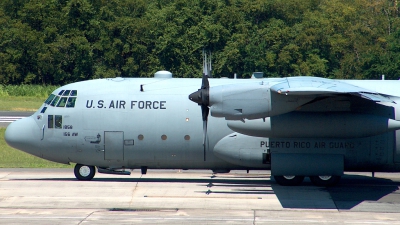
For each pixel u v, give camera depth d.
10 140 81.56
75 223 57.91
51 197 70.19
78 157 80.62
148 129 78.88
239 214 62.72
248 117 68.81
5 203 66.69
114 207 65.44
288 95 67.19
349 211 64.75
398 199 71.81
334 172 76.12
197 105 78.88
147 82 81.75
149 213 62.78
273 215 62.38
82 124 79.62
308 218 61.16
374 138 76.75
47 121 80.50
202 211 64.00
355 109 74.19
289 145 76.31
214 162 79.94
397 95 78.88
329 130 73.94
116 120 79.19
